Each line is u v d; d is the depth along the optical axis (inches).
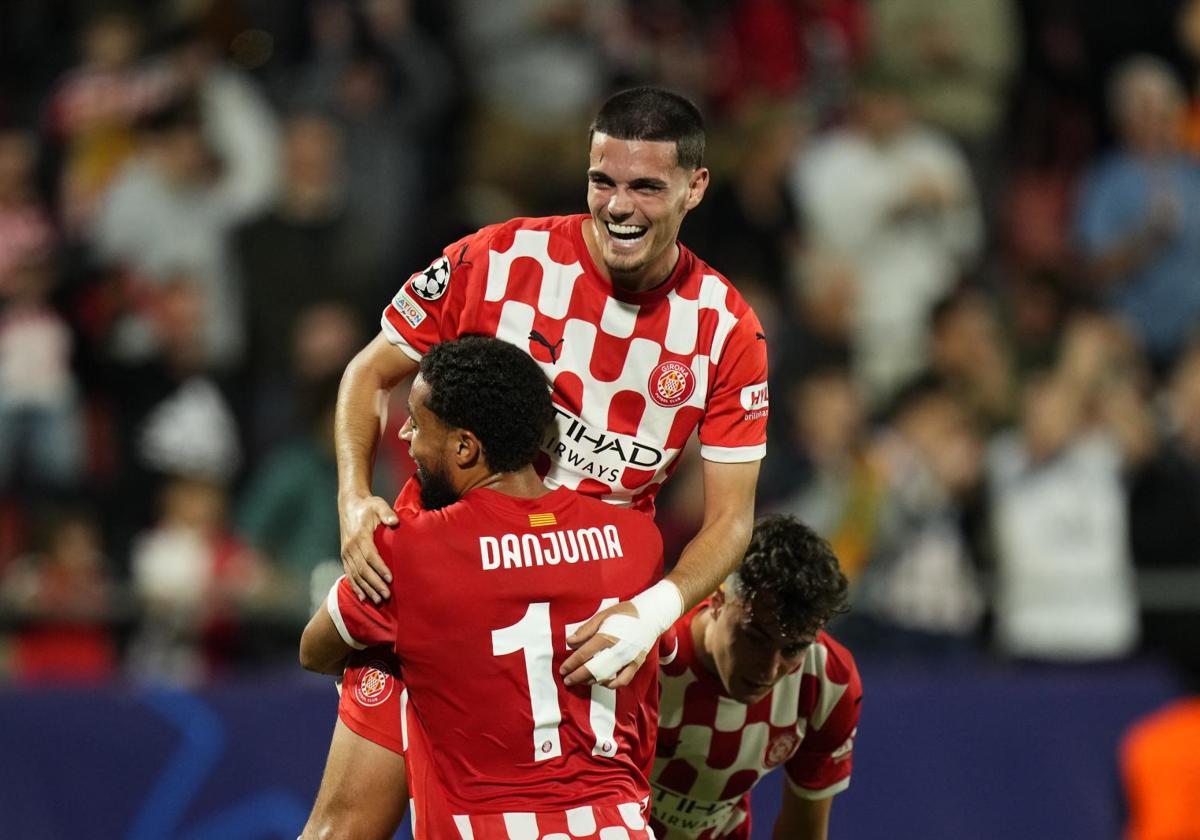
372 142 1277.1
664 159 511.5
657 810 622.5
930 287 1322.6
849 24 1393.9
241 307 1219.9
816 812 631.8
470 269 541.6
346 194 1259.2
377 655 538.3
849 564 1055.0
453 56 1346.0
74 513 1059.9
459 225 1282.0
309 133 1246.3
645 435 541.3
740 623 553.0
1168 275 1368.1
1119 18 1482.5
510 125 1325.0
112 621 975.6
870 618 1034.7
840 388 1154.7
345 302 1235.9
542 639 510.0
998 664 1040.8
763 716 593.6
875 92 1349.7
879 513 1072.2
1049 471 1112.2
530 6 1330.0
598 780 516.1
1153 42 1483.8
